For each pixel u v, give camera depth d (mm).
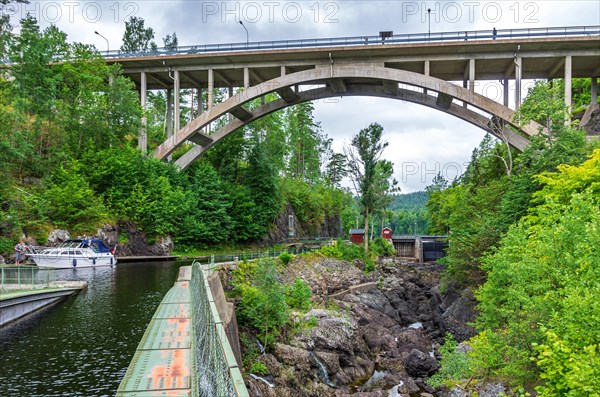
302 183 82125
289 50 48750
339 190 98188
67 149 46125
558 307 13453
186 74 55062
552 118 31781
